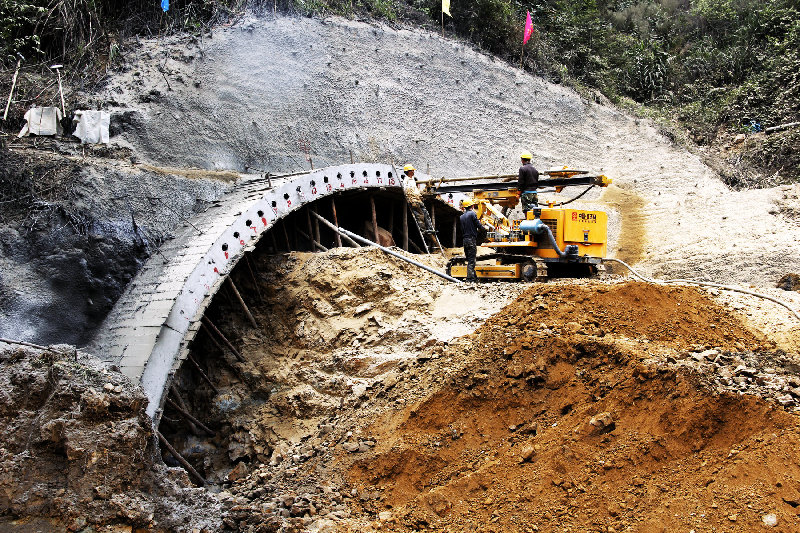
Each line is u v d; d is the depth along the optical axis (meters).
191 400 13.23
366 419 10.05
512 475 7.86
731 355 9.03
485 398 9.30
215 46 20.20
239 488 9.56
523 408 9.09
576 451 7.81
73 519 6.39
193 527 6.84
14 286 12.30
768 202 21.97
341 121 21.70
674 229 22.33
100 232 13.31
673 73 33.56
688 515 6.43
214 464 12.37
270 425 12.01
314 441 10.45
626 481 7.31
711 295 12.38
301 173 16.14
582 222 14.36
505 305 12.13
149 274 13.31
